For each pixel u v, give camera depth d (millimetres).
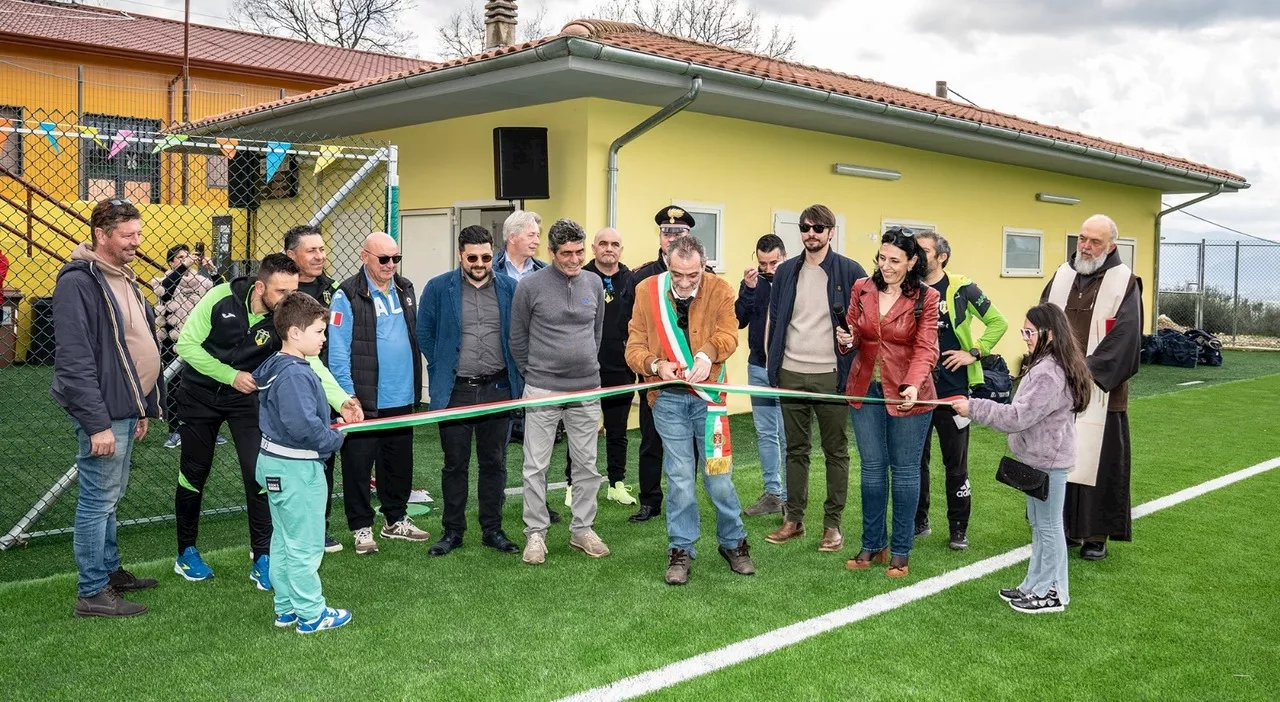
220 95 19359
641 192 8961
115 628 4000
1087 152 12453
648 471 5809
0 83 16875
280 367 3871
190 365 4379
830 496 5219
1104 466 5039
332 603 4344
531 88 8164
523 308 4926
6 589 4410
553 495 6484
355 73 21812
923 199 12070
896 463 4734
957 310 5090
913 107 9969
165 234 13641
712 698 3396
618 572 4832
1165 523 5809
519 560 5016
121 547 5234
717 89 8211
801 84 8656
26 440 7961
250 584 4566
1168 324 17109
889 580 4730
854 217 11141
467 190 9789
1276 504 6277
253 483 4488
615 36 8289
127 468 4238
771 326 5355
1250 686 3551
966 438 5238
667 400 4734
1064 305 5258
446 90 8320
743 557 4840
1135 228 16516
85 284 3910
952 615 4242
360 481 5039
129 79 18188
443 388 5051
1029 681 3562
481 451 5176
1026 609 4273
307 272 4887
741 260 9922
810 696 3418
